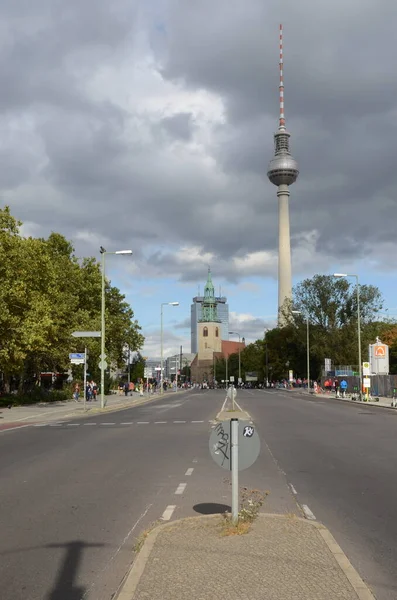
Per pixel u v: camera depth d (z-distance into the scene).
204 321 197.38
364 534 7.37
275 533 6.75
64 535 7.44
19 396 45.97
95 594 5.41
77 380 61.06
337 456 15.05
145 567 5.59
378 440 18.95
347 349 87.69
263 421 27.11
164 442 18.53
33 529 7.77
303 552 6.01
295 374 111.12
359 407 41.97
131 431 22.69
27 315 39.09
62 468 13.25
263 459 14.49
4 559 6.47
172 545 6.30
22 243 40.66
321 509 8.80
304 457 14.87
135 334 71.44
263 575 5.34
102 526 7.88
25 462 14.38
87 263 65.69
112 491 10.37
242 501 9.16
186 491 10.23
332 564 5.64
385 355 55.34
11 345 37.91
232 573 5.40
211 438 7.35
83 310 58.62
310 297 94.19
